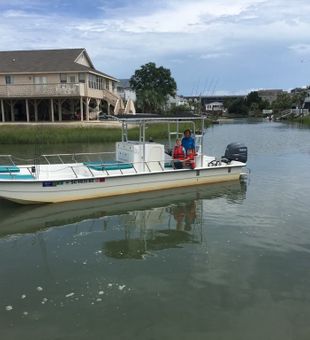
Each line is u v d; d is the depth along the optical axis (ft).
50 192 37.96
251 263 25.21
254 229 31.73
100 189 40.24
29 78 127.24
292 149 89.76
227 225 32.86
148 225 33.17
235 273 23.79
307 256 26.22
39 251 27.71
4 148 86.02
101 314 19.51
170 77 256.73
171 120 43.96
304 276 23.35
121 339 17.61
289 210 37.17
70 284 22.65
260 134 139.33
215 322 18.79
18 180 36.27
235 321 18.86
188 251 27.35
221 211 37.04
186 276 23.47
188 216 35.58
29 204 37.96
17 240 29.84
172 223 33.63
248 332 18.04
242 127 192.03
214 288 21.98
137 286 22.30
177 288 22.02
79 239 30.04
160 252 27.25
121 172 41.65
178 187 45.03
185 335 17.84
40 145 91.50
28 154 76.13
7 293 21.68
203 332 18.04
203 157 49.96
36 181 36.96
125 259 26.12
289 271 23.99
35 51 141.59
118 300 20.81
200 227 32.45
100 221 34.27
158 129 92.53
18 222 33.81
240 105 432.66
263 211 36.86
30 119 131.23
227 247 27.94
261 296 21.08
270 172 58.29
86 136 97.35
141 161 42.68
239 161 51.03
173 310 19.80
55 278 23.44
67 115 131.44
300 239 29.35
